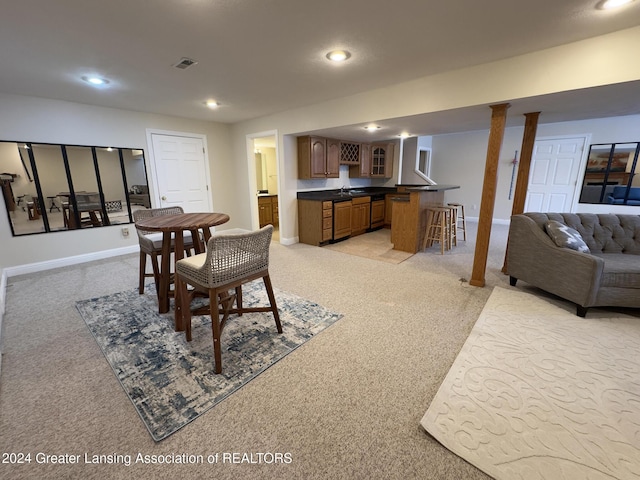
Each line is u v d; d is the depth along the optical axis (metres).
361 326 2.36
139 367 1.89
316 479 1.20
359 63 2.58
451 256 4.34
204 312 2.30
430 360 1.94
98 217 4.18
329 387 1.70
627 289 2.38
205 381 1.75
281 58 2.44
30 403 1.60
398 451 1.31
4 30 1.89
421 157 7.50
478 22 1.90
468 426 1.42
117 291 3.12
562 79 2.28
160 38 2.05
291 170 4.96
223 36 2.04
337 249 4.80
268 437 1.39
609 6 1.71
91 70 2.64
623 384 1.69
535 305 2.69
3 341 2.19
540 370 1.81
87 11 1.70
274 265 3.97
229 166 5.67
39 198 3.70
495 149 2.82
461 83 2.76
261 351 2.04
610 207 5.27
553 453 1.28
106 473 1.23
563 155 5.62
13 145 3.47
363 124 3.78
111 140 4.17
